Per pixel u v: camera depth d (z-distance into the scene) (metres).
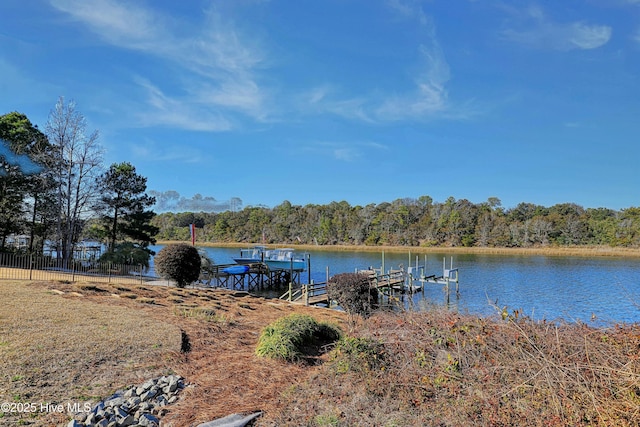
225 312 9.47
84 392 4.05
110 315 7.35
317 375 4.50
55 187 22.23
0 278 12.02
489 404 3.25
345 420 3.34
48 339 5.43
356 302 11.77
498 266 39.44
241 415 3.60
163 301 9.96
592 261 44.78
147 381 4.43
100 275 17.70
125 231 26.45
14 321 6.24
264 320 9.06
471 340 3.93
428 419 3.27
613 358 3.17
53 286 10.15
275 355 5.43
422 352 4.09
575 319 4.29
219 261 41.38
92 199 23.95
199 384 4.48
